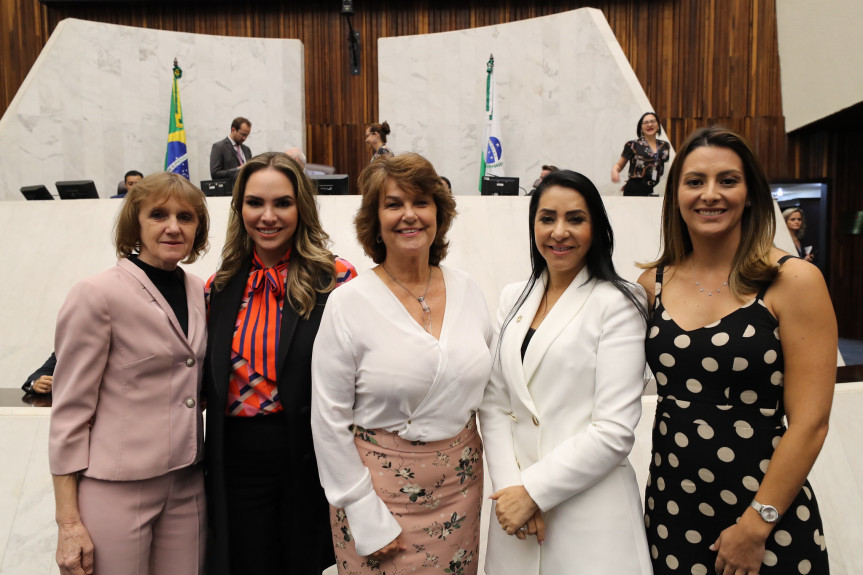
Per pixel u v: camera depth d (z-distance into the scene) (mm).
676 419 1210
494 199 4176
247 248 1496
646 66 7172
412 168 1250
